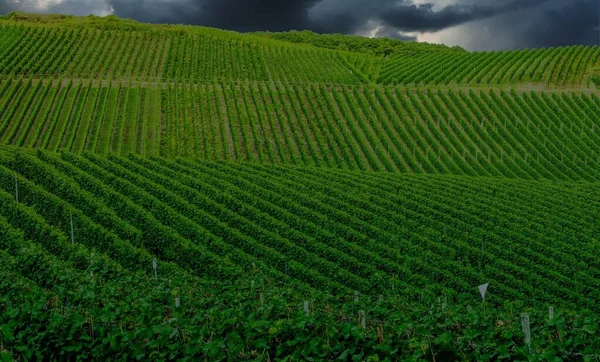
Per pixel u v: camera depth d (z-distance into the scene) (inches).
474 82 3585.1
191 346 431.8
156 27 4308.6
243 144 2532.0
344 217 1539.1
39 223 1162.6
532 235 1547.7
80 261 1001.5
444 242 1443.2
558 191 2059.5
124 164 1843.0
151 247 1262.3
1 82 2960.1
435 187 1984.5
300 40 6038.4
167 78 3255.4
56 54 3430.1
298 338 440.8
